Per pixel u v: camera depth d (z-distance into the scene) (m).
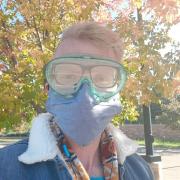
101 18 7.91
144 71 7.77
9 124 7.59
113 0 7.97
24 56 7.91
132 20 7.98
